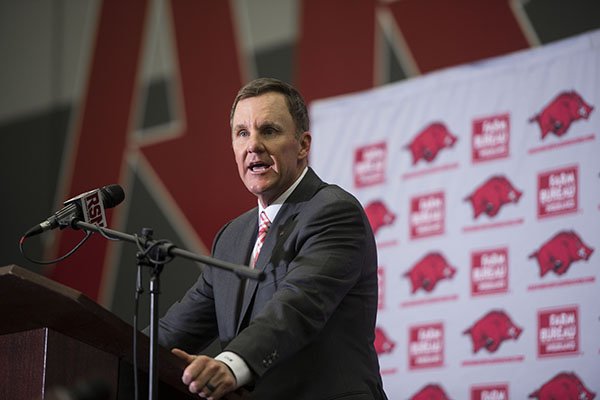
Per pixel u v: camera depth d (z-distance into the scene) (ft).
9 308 8.03
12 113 24.47
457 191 17.97
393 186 18.74
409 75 20.30
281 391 9.69
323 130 19.83
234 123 10.82
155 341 8.36
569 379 16.05
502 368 16.72
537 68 17.67
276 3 22.25
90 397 6.75
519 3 19.31
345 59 21.12
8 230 23.70
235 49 22.48
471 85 18.34
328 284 9.63
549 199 16.93
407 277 18.15
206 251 21.61
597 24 18.42
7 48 24.93
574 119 17.02
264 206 10.85
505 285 17.03
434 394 17.31
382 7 20.94
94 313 7.95
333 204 10.28
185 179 22.22
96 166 23.24
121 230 22.47
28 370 8.32
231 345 8.84
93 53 23.97
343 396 9.68
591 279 16.21
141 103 23.16
